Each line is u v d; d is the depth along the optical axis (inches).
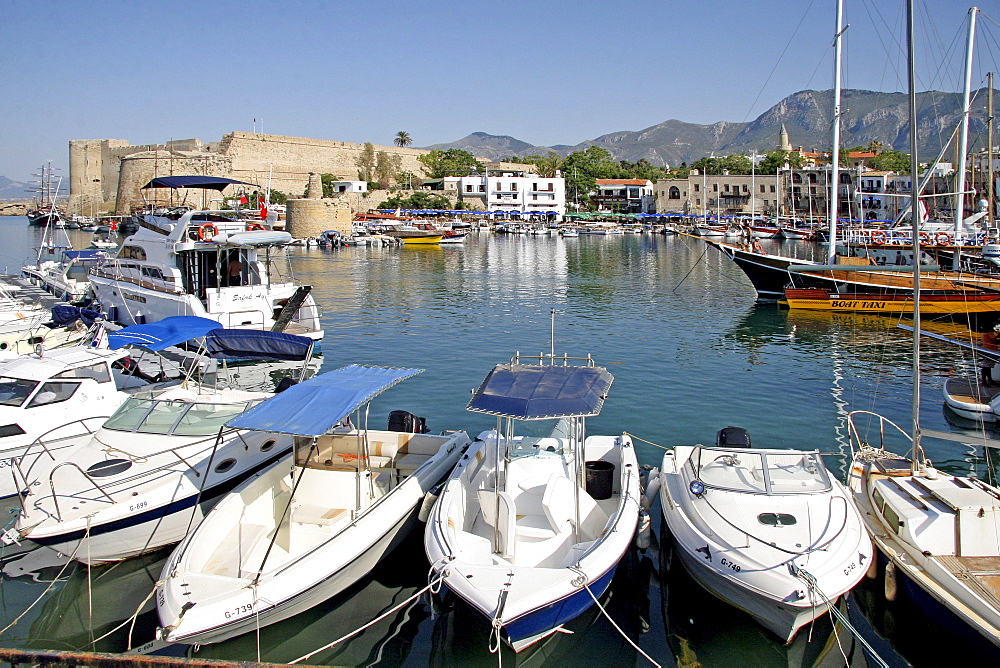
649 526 432.1
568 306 1423.5
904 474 419.2
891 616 366.6
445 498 399.5
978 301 1167.6
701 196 4837.6
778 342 1051.3
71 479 411.8
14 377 503.8
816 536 348.5
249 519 397.4
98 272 1081.4
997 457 570.6
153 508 397.1
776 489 380.2
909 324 1189.7
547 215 5039.4
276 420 390.6
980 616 311.4
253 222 1088.2
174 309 885.8
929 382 800.9
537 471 433.1
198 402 484.4
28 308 861.8
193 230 938.7
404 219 4416.8
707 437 612.7
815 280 1359.5
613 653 347.6
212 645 339.3
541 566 363.9
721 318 1275.8
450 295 1584.6
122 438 454.3
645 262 2472.9
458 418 659.4
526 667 339.3
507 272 2118.6
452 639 354.9
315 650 343.6
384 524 390.6
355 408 405.1
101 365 540.4
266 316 907.4
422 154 5831.7
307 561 351.3
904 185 4325.8
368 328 1163.3
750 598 335.6
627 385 786.2
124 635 350.3
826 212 4426.7
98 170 4776.1
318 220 3484.3
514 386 415.2
